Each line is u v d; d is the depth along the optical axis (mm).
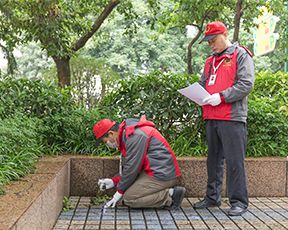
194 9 8758
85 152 5789
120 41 18609
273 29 10109
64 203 4898
